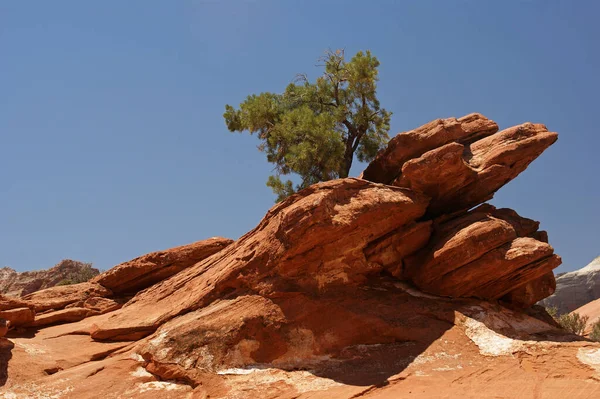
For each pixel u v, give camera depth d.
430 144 21.55
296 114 27.20
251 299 18.72
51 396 15.73
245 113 29.52
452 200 21.48
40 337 20.39
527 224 21.84
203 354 17.14
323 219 18.72
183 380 16.75
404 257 20.72
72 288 24.88
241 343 17.45
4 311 20.22
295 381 15.86
